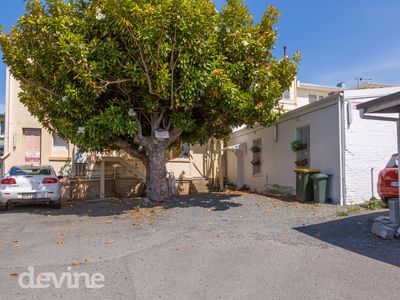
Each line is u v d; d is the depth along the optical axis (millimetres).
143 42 7969
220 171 17906
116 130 8648
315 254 5199
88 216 9047
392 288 3869
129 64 8406
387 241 5898
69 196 14695
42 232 7234
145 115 10703
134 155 11352
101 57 8398
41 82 9445
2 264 5035
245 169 17281
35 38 8664
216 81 8812
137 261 5059
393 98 5934
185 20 8188
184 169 17547
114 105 9594
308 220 7832
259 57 9984
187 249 5613
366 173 10430
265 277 4293
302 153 12398
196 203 10570
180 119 9789
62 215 9375
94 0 9016
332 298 3652
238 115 10141
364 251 5324
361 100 10570
